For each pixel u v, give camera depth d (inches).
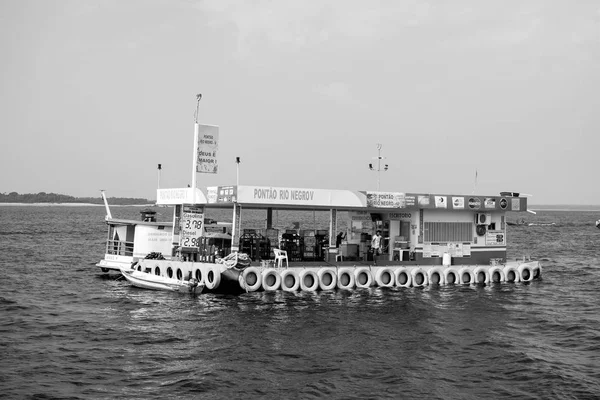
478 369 744.3
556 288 1389.0
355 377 706.8
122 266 1494.8
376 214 1504.7
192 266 1242.0
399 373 723.4
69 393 641.0
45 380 680.4
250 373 715.4
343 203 1310.3
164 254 1485.0
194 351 805.9
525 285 1419.8
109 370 721.6
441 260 1424.7
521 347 850.1
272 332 911.7
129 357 775.7
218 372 716.7
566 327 980.6
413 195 1368.1
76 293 1256.2
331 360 772.0
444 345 853.8
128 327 939.3
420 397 645.3
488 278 1422.2
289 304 1121.4
